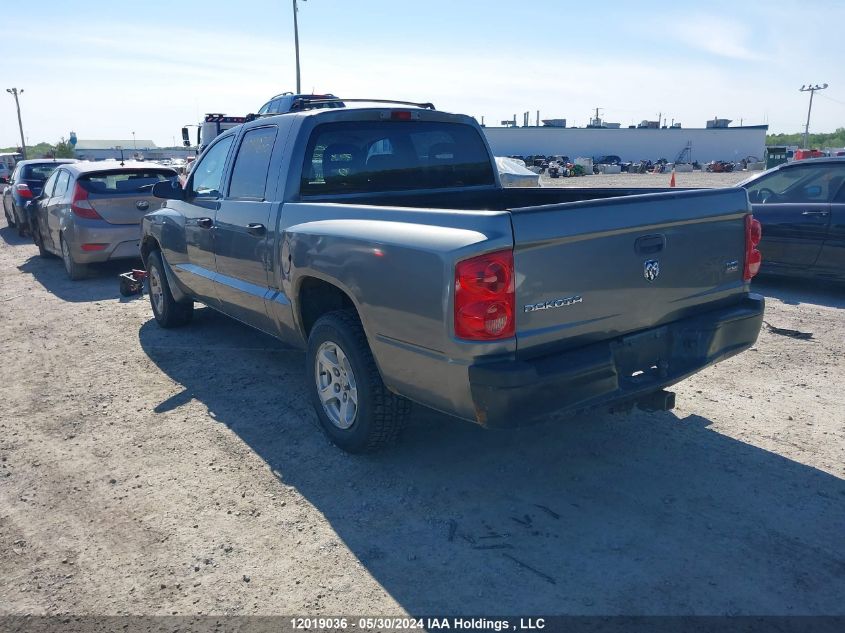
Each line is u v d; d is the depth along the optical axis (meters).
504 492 3.82
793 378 5.41
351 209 3.99
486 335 3.15
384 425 4.00
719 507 3.61
